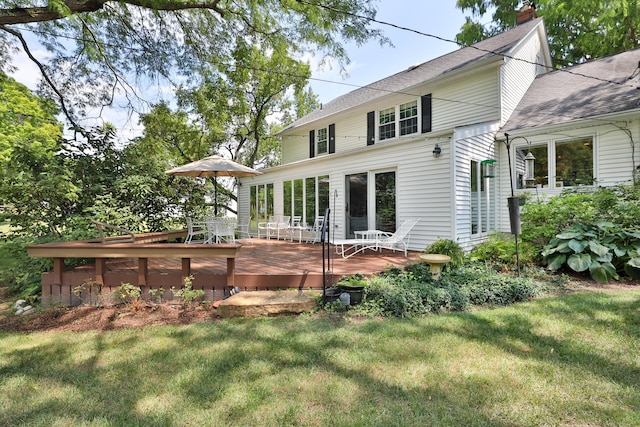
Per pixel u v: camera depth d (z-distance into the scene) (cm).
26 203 630
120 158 841
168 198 938
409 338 314
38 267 500
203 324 358
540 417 199
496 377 243
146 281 439
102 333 338
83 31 785
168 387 235
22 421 201
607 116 711
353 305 406
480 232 768
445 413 204
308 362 270
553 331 326
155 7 649
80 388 237
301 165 1048
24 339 326
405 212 753
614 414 200
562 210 618
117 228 463
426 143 708
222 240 910
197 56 880
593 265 512
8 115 1000
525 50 1023
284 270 499
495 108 894
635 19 1293
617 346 291
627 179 704
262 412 205
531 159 745
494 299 427
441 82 999
